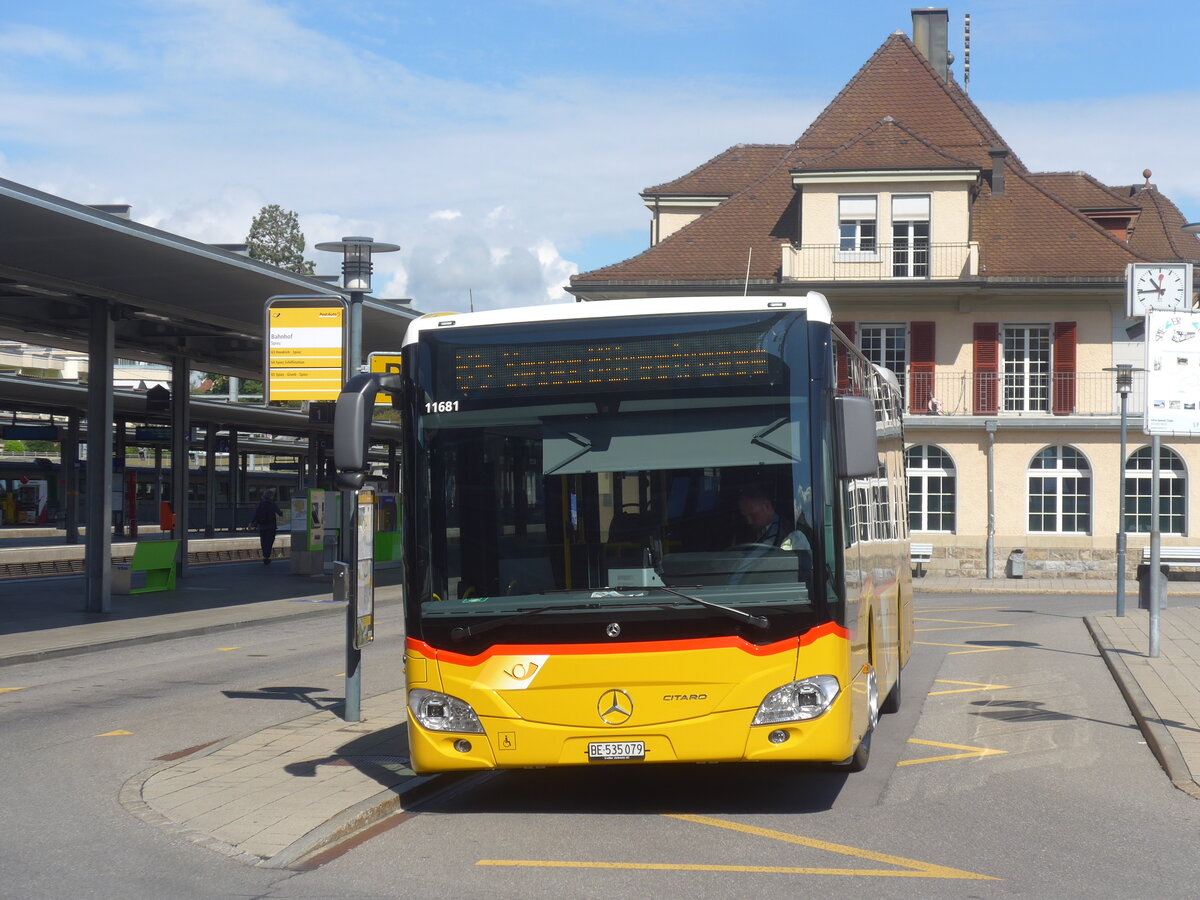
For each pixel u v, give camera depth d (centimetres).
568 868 676
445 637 775
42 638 1939
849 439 759
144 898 622
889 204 3812
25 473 6469
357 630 1145
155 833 758
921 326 3862
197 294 2317
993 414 3838
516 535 779
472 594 778
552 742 759
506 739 764
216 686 1467
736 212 4122
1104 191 4381
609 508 775
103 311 2358
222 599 2670
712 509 768
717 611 752
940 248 3797
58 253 1939
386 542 3669
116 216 1783
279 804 821
